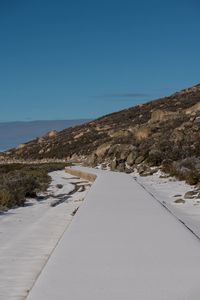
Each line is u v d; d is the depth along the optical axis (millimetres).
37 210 20969
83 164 65688
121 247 10008
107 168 51812
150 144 49688
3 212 19953
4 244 13102
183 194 23906
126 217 14133
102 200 18688
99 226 12625
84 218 14016
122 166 46281
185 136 48531
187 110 67875
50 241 13609
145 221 13344
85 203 17688
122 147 53594
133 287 7312
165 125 61875
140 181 33344
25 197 25984
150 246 10055
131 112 102688
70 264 8695
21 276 9555
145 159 45656
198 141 46000
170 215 14484
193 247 9898
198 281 7582
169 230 11883
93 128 97500
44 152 97188
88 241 10695
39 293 7062
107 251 9664
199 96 96312
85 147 84312
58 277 7875
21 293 8359
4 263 10742
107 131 91312
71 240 10828
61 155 89438
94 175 37719
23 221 17594
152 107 99062
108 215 14578
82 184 37281
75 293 7051
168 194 24547
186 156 42406
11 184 28000
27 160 94125
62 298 6832
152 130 60375
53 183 38812
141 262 8758
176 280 7645
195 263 8633
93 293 7039
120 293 7031
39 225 16641
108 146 60531
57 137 104500
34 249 12391
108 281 7629
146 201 18266
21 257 11391
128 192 21938
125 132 70375
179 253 9398
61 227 16234
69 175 50312
